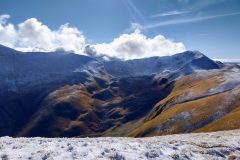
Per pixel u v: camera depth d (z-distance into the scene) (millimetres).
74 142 24391
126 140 28188
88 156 19609
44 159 18594
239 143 28234
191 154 22969
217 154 24156
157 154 21641
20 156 18828
